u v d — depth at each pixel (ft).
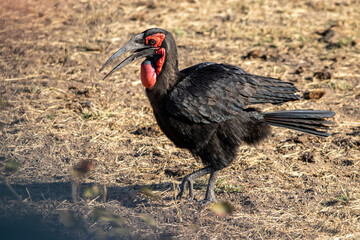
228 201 30.45
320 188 31.78
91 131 39.37
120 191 31.55
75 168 30.01
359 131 39.42
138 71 51.24
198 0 72.90
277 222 28.07
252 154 36.60
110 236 26.05
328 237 26.48
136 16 65.62
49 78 48.65
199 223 28.04
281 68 51.83
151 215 28.71
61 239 25.31
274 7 70.79
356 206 29.53
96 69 51.01
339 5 71.56
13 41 57.57
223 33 61.67
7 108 42.16
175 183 32.81
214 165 30.12
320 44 58.13
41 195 30.30
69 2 71.56
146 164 35.29
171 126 29.45
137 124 40.96
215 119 28.94
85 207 29.07
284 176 33.55
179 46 57.47
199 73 30.12
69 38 59.06
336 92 46.75
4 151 35.68
